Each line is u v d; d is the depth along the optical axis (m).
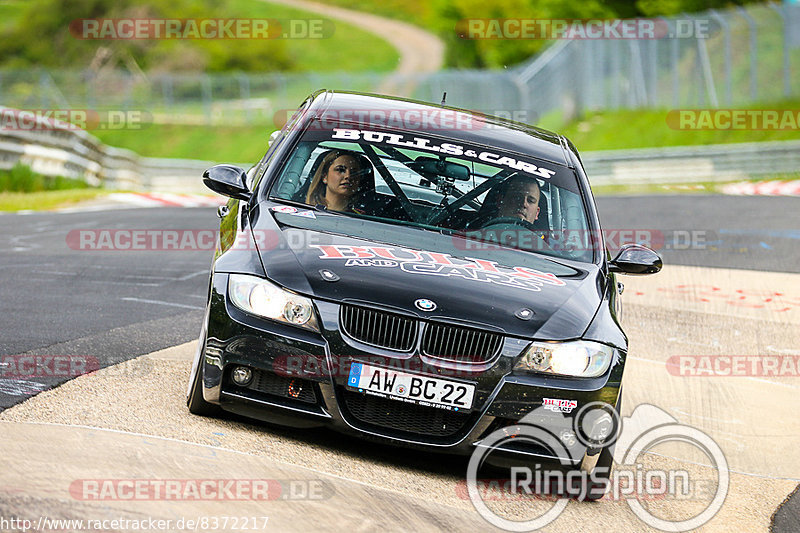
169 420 15.06
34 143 67.31
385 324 14.53
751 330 31.92
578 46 132.88
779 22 119.25
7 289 26.08
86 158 76.69
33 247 36.22
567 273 16.83
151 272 32.50
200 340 15.82
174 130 163.50
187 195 70.69
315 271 15.04
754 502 16.61
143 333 22.17
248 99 164.00
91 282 29.02
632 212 66.94
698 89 124.12
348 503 12.93
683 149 98.81
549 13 185.25
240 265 15.24
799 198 77.31
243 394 14.78
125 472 12.50
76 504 11.18
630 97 131.12
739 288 39.00
